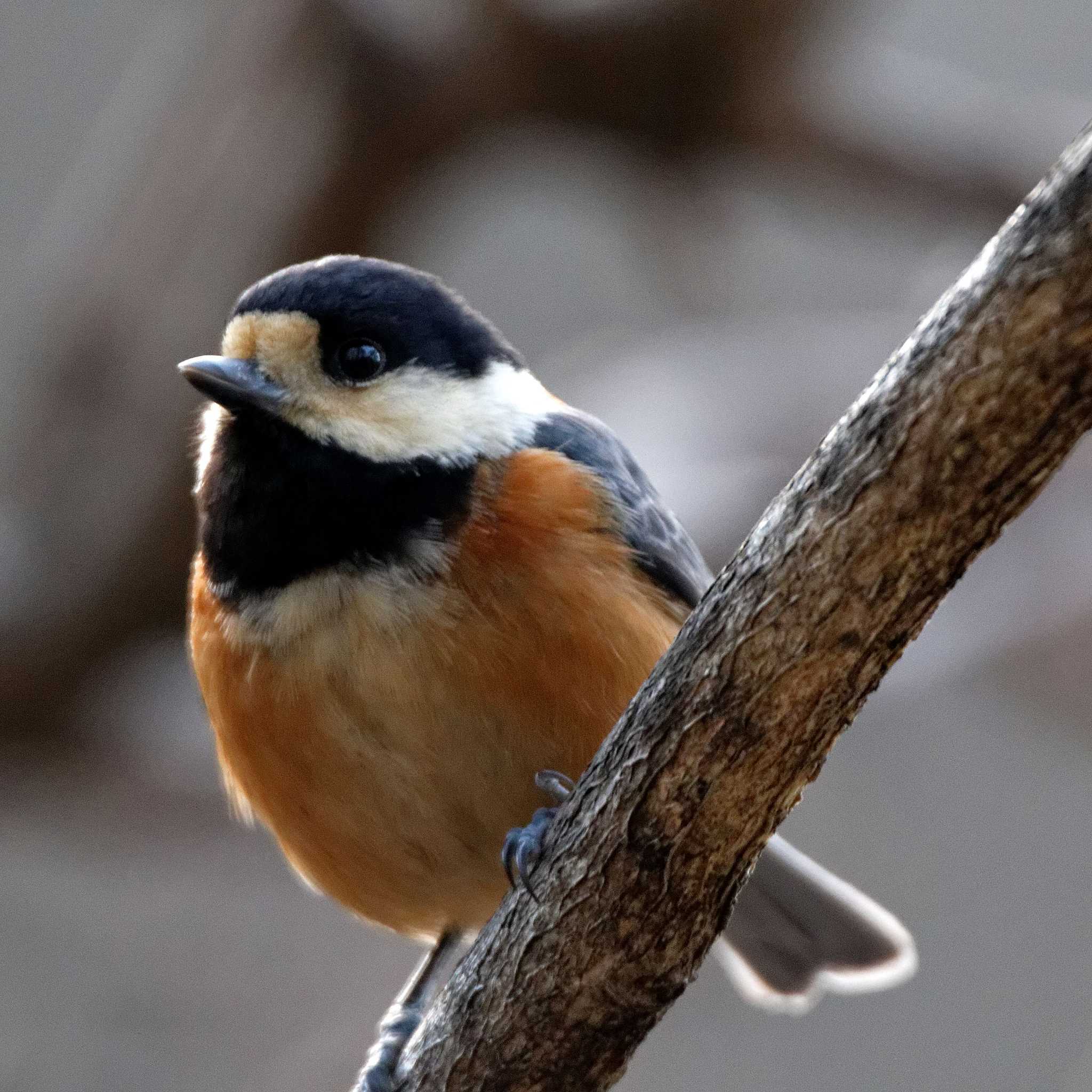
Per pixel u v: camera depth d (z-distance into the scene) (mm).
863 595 5055
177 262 12219
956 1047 13273
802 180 12969
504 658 6656
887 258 15609
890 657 5141
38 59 16344
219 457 7086
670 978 5609
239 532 6926
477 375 7215
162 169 12250
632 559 7137
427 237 12664
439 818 6965
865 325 13828
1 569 12570
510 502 6816
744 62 11922
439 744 6746
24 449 12672
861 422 5004
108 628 12578
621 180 13102
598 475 7176
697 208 13008
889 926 8758
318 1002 12594
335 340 6996
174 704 13102
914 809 14336
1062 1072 13016
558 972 5668
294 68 11875
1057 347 4656
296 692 6797
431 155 12078
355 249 12281
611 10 11641
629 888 5508
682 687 5348
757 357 13375
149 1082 12117
